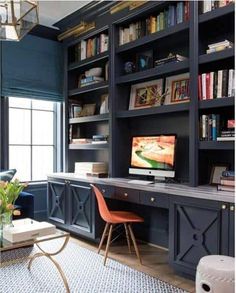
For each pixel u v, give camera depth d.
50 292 2.25
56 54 4.41
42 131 4.46
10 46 3.93
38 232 2.17
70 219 3.61
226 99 2.47
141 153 3.28
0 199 2.17
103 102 3.93
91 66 4.11
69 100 4.30
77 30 3.98
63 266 2.73
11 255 2.96
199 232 2.32
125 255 3.03
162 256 3.01
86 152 4.32
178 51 3.22
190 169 2.69
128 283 2.40
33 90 4.16
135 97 3.54
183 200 2.44
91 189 3.30
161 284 2.38
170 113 3.22
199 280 1.92
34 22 2.38
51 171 4.54
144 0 3.08
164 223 3.26
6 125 3.96
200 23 2.69
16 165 4.20
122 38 3.49
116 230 3.34
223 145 2.50
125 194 2.95
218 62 2.69
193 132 2.68
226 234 2.15
